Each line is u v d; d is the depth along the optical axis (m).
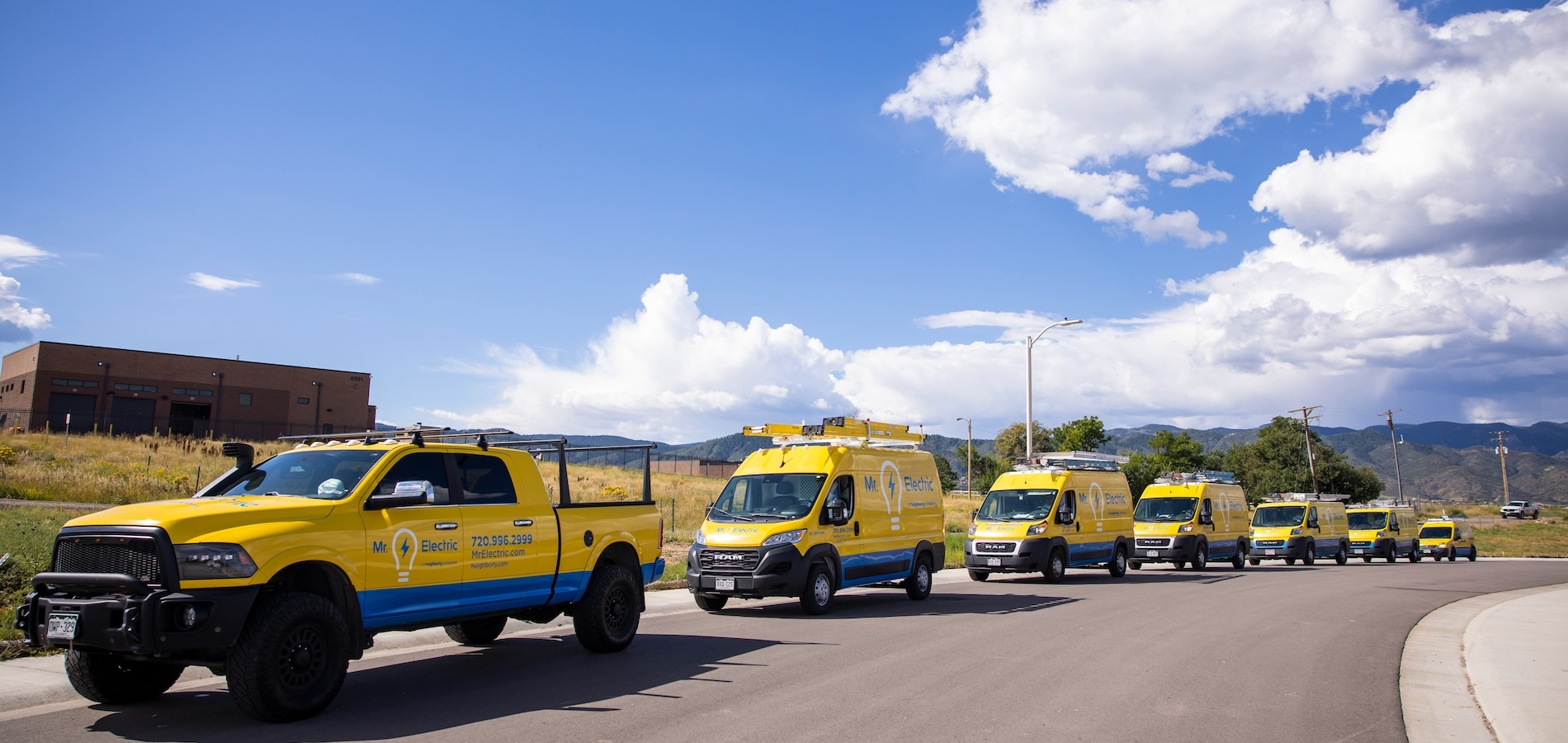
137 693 7.78
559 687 8.60
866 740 6.78
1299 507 35.06
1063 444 75.38
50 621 6.79
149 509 7.09
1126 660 10.48
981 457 110.88
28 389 59.53
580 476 47.47
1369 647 12.10
